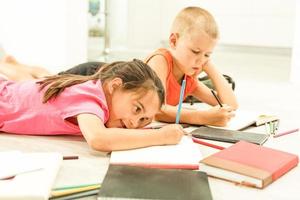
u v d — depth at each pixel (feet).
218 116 3.94
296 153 3.29
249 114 4.43
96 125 3.01
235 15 15.38
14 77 5.51
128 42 15.11
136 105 3.19
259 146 3.09
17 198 2.18
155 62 4.39
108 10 13.48
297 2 8.81
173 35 4.49
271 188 2.56
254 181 2.55
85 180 2.60
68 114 3.25
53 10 8.68
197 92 4.99
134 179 2.42
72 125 3.41
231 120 4.14
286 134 3.88
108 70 3.50
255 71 11.00
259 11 14.97
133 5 15.02
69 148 3.29
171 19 15.98
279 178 2.71
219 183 2.62
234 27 15.53
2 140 3.51
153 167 2.71
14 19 9.01
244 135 3.59
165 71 4.38
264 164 2.73
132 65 3.36
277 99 6.68
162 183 2.38
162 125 4.00
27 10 8.87
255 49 15.64
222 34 15.79
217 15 15.62
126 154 2.89
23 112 3.62
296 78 8.75
